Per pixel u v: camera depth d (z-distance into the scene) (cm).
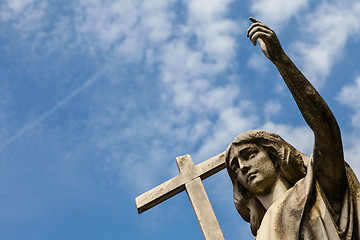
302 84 590
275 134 664
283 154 647
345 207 581
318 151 589
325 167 589
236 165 664
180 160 858
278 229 587
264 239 588
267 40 597
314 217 583
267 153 655
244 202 667
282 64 593
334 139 584
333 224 575
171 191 841
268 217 604
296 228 579
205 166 846
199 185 832
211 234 778
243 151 658
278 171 648
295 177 644
